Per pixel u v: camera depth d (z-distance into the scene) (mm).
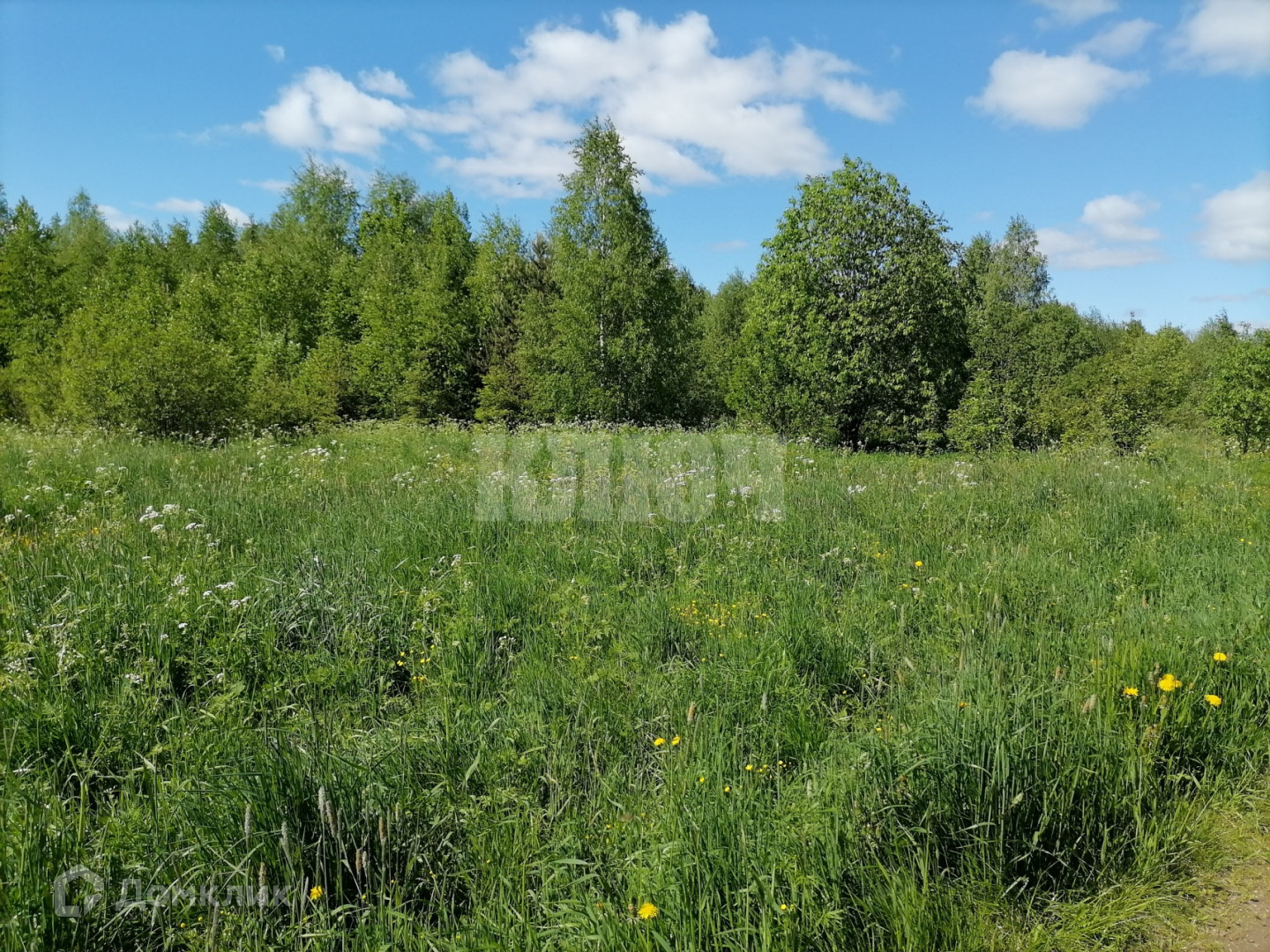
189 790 3107
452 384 33562
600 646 4832
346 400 32000
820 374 20094
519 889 2748
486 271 36938
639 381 27562
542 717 3941
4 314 33469
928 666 4477
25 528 7621
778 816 2879
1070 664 4309
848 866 2701
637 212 28703
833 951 2398
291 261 39969
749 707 3951
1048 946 2549
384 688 4422
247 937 2471
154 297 30359
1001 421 17844
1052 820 2973
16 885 2432
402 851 2889
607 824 3053
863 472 12500
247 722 3891
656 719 3916
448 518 7602
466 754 3516
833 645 4668
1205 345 47969
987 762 3072
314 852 2807
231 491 9383
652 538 7203
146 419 18578
